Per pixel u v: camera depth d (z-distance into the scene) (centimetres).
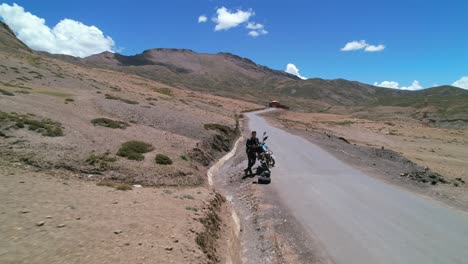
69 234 582
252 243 854
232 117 5462
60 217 656
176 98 6012
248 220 1021
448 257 727
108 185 1037
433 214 1029
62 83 3862
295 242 826
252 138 1597
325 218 986
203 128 2578
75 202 778
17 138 1261
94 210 740
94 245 557
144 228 678
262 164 1586
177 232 689
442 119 18162
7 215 621
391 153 2583
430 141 5997
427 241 817
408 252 755
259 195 1219
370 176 1609
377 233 870
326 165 1877
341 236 852
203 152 1889
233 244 826
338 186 1380
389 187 1386
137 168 1288
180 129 2353
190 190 1172
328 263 715
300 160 2017
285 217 995
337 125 7944
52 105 2073
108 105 2669
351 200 1173
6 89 2300
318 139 3375
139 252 565
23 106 1798
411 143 5550
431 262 704
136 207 823
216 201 1095
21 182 875
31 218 625
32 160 1117
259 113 9175
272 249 800
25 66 4219
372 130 7350
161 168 1344
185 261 575
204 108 5419
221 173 1731
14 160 1085
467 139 6756
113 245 571
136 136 1767
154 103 3734
